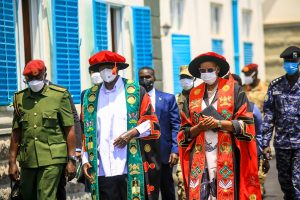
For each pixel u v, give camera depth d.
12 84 13.71
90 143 11.15
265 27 29.11
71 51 15.41
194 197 11.14
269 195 16.31
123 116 11.13
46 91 11.12
